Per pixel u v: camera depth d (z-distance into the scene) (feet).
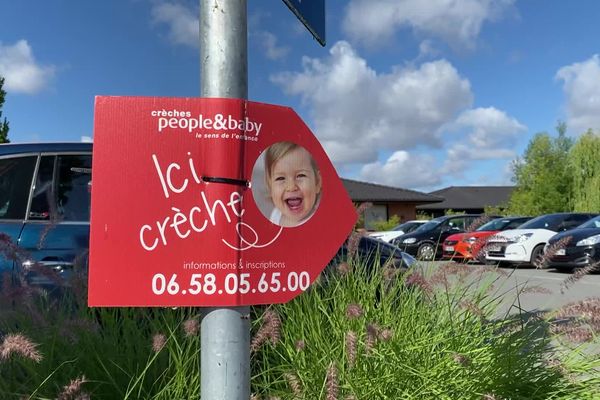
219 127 5.46
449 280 10.39
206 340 5.44
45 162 13.16
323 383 8.24
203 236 5.39
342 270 10.22
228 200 5.44
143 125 5.35
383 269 10.79
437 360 8.94
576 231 39.09
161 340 7.70
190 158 5.40
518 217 52.90
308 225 5.81
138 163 5.32
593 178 102.78
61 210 12.91
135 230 5.28
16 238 12.30
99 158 5.26
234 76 5.53
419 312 9.86
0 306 8.49
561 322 8.93
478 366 8.86
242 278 5.46
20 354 6.87
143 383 8.19
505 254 43.60
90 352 8.39
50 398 7.52
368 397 8.23
